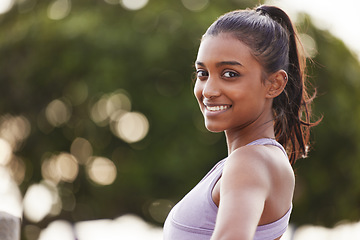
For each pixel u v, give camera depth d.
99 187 18.70
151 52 17.33
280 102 2.46
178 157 17.45
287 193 2.13
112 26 17.84
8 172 19.78
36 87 18.70
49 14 18.86
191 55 17.48
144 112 17.70
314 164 19.69
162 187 18.03
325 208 20.31
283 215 2.14
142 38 17.55
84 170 19.05
